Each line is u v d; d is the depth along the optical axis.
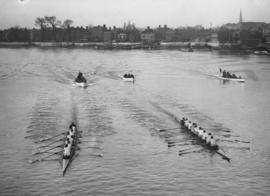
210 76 169.50
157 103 104.19
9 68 189.62
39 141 69.19
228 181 53.38
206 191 50.59
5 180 53.28
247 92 126.12
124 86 136.25
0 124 80.69
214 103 106.25
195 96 116.94
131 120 84.31
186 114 91.31
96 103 103.25
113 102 105.00
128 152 63.56
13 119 84.94
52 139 70.31
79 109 95.38
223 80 156.00
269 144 68.69
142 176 54.69
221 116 90.19
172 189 51.09
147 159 60.69
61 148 65.25
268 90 130.75
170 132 74.81
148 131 75.56
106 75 167.88
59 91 122.69
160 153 63.19
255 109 98.62
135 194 49.78
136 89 129.25
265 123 83.81
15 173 55.41
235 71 189.00
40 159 60.38
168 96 116.12
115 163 58.94
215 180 53.62
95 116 87.94
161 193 50.06
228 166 58.12
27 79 150.25
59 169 56.72
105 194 49.75
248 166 58.28
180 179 53.88
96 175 54.81
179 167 57.69
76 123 81.50
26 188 51.12
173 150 64.50
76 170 56.31
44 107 97.50
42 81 145.12
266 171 56.53
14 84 136.50
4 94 116.00
